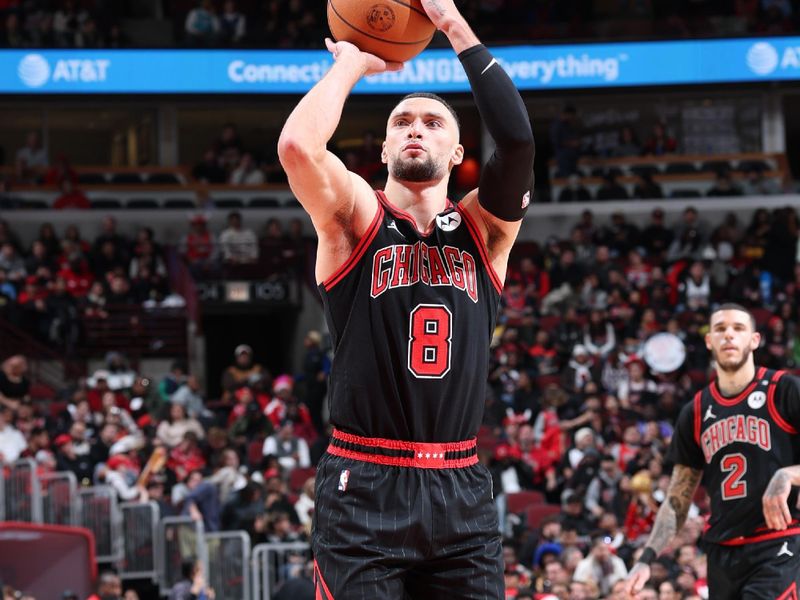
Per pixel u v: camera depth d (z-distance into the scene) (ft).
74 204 80.74
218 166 86.33
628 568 40.06
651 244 76.18
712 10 84.99
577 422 52.24
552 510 45.85
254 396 59.98
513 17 85.81
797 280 70.74
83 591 42.73
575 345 62.80
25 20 79.71
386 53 12.33
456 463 12.23
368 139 83.35
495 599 12.28
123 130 90.02
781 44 79.51
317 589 12.26
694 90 79.51
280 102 80.07
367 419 12.09
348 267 12.12
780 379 19.39
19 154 85.46
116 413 52.08
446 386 12.07
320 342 66.23
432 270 12.16
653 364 59.62
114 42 79.92
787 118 92.58
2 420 49.08
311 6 85.15
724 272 72.69
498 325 65.36
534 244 79.66
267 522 44.27
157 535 44.73
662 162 85.87
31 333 68.74
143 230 75.25
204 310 76.89
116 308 71.10
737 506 19.39
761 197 81.20
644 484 44.65
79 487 47.37
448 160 12.50
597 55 79.66
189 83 79.05
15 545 42.57
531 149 11.98
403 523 11.92
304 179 11.53
